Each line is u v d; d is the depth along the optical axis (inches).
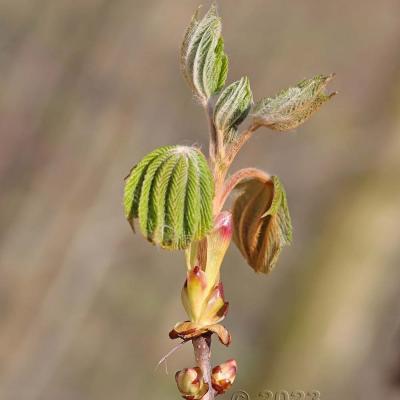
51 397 64.0
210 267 23.9
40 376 64.8
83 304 68.1
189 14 84.7
